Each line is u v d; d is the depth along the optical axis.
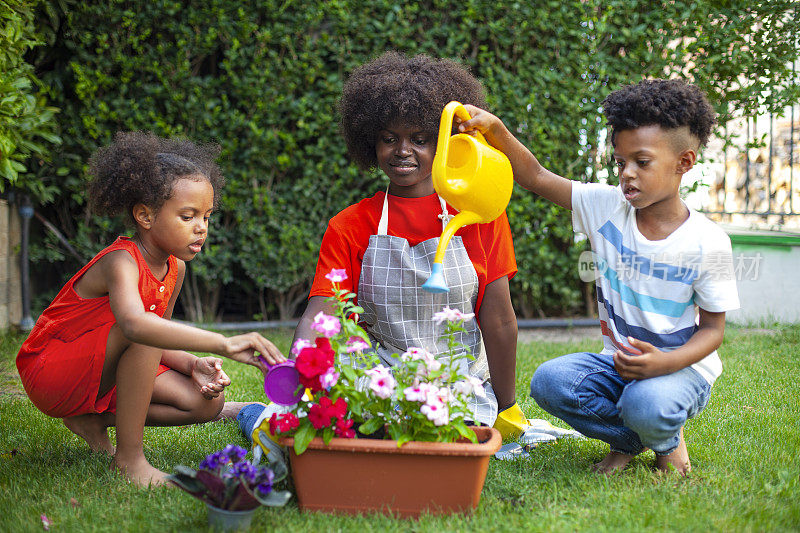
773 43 4.68
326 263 2.16
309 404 1.77
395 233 2.14
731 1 4.66
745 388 3.04
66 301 2.11
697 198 5.06
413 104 2.04
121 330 2.00
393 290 2.08
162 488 1.95
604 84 4.70
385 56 2.27
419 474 1.72
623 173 1.93
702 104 1.90
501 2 4.65
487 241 2.19
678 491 1.89
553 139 4.77
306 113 4.70
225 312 5.29
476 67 4.85
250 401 2.95
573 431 2.51
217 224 4.81
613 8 4.65
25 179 4.39
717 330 1.96
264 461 2.12
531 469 2.10
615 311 2.08
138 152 2.00
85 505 1.84
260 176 4.78
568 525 1.67
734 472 2.03
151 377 2.06
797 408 2.73
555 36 4.73
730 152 5.57
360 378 1.98
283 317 5.02
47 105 4.60
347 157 4.78
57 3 4.39
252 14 4.65
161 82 4.68
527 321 5.00
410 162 2.11
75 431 2.30
